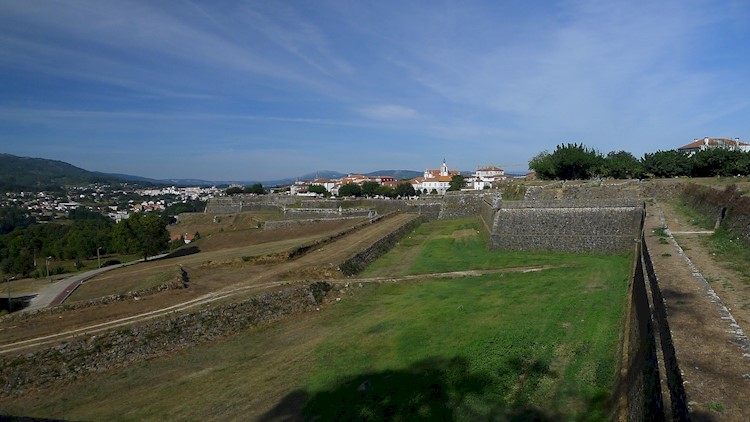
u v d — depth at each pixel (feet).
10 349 73.51
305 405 62.85
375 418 56.70
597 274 116.47
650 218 122.83
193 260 153.28
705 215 124.57
